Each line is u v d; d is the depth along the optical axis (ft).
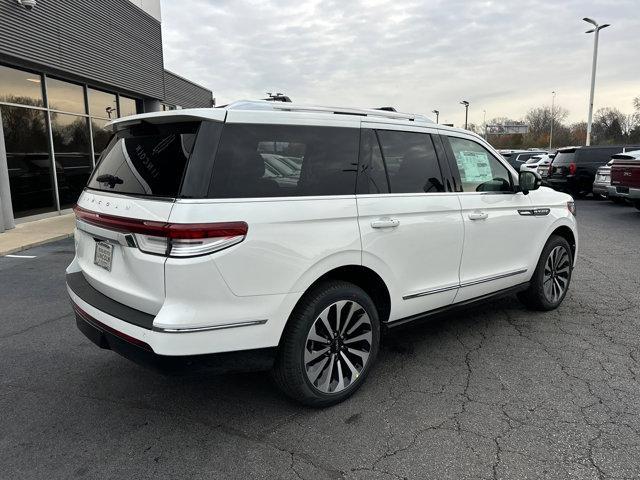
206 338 8.33
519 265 14.58
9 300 18.03
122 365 12.48
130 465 8.46
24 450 8.89
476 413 10.00
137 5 52.16
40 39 34.91
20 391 11.12
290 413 10.11
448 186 12.34
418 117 12.52
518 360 12.48
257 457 8.66
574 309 16.39
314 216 9.42
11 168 34.94
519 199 14.30
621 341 13.65
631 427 9.42
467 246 12.66
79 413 10.18
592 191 49.39
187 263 8.01
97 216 9.48
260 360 9.04
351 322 10.48
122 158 10.12
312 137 9.90
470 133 13.46
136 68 51.26
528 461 8.44
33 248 27.96
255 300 8.73
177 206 8.14
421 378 11.56
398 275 11.07
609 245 27.27
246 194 8.73
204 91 79.71
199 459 8.62
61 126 40.73
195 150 8.51
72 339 14.23
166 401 10.65
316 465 8.43
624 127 217.97
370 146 10.80
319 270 9.53
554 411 10.04
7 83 34.50
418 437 9.20
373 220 10.39
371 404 10.41
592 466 8.29
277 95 11.83
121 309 9.11
